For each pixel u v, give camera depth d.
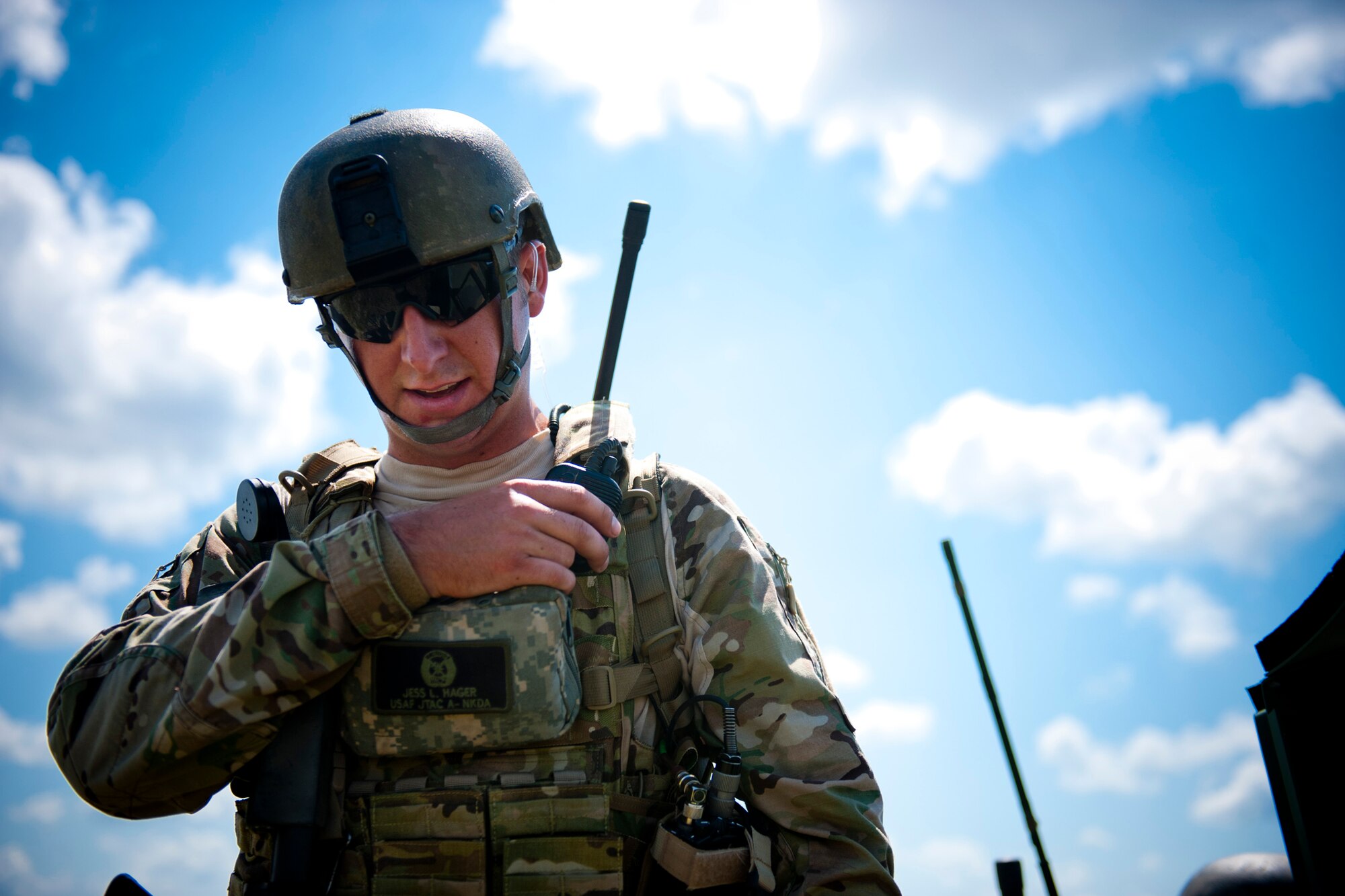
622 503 2.12
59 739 2.00
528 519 1.93
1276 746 1.55
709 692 2.01
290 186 2.13
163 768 1.87
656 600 2.06
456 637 1.90
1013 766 2.95
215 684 1.83
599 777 1.96
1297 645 1.53
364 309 2.03
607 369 2.40
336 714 1.96
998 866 1.98
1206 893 2.48
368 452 2.40
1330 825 1.49
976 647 3.06
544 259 2.32
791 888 1.91
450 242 2.02
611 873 1.87
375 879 1.90
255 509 2.09
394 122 2.12
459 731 1.90
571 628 2.00
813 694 2.00
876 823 1.93
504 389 2.11
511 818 1.90
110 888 1.89
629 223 2.43
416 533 1.93
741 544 2.09
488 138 2.20
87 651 2.07
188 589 2.19
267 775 1.89
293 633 1.84
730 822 1.92
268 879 1.94
